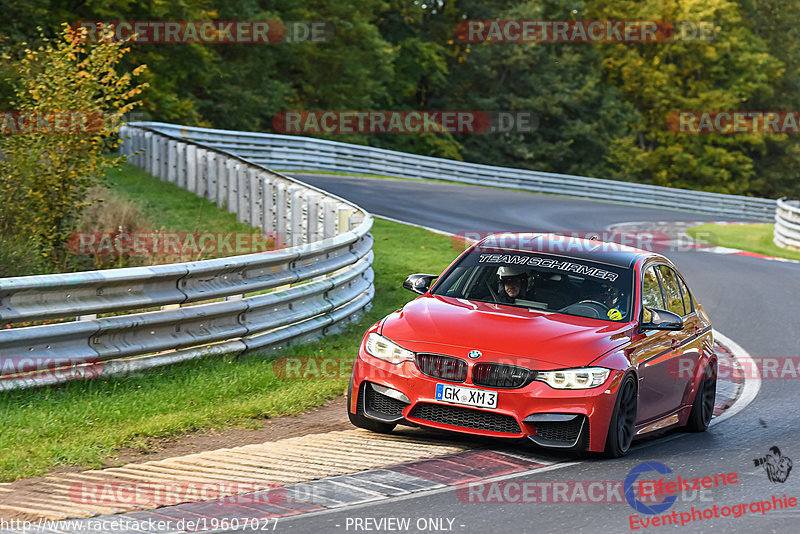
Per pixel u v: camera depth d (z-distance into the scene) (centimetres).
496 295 1386
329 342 1941
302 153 6031
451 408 1209
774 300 3091
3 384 1285
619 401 1212
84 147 2211
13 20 5162
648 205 8050
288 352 1781
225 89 7831
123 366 1445
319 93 9019
